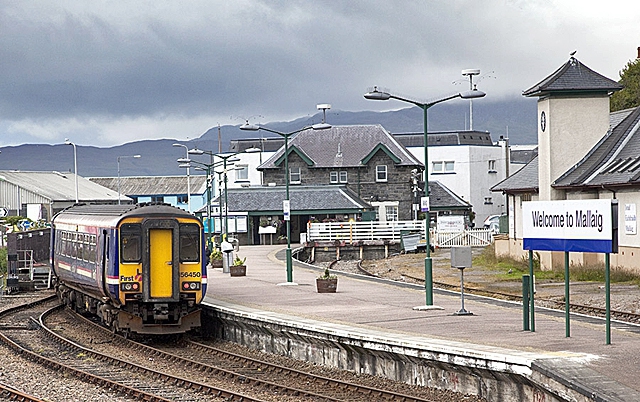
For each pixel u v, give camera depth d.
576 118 44.00
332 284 33.75
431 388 18.67
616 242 18.28
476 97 27.89
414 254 68.25
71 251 32.94
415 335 20.44
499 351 17.19
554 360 15.90
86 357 24.28
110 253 26.84
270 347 24.92
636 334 20.61
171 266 26.69
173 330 27.38
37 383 20.03
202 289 27.06
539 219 20.66
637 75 71.19
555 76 44.22
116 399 18.25
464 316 25.12
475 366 17.12
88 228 29.91
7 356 24.16
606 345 18.28
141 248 26.48
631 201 38.31
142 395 18.22
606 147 43.44
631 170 38.81
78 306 33.72
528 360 15.94
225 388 19.44
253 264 53.94
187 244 26.92
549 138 43.97
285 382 20.19
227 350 25.81
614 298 32.03
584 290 35.34
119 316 27.09
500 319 24.27
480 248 68.50
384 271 53.56
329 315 25.47
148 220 26.50
